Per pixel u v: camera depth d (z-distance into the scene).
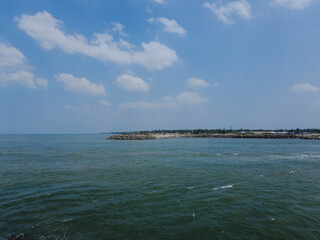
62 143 98.94
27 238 10.38
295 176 23.95
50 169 28.64
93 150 59.25
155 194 17.20
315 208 14.17
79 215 13.09
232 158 40.06
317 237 10.46
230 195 16.91
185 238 10.37
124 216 12.94
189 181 21.56
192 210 13.84
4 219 12.52
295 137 133.12
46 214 13.26
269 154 46.94
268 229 11.24
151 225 11.74
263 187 19.30
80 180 22.12
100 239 10.30
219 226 11.59
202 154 47.12
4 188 19.12
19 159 39.44
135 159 39.00
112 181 21.64
